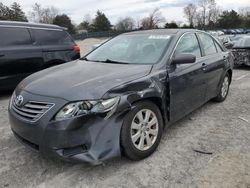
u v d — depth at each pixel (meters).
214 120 4.80
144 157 3.46
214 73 5.13
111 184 3.00
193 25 72.38
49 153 2.99
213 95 5.41
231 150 3.67
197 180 3.02
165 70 3.77
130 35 4.76
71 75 3.54
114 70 3.63
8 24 6.62
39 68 7.06
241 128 4.43
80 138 2.92
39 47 7.03
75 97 2.97
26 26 6.93
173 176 3.11
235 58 10.66
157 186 2.95
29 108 3.15
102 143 3.01
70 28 71.44
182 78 4.04
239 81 8.20
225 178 3.04
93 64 4.09
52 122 2.91
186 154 3.59
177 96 3.98
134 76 3.42
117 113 3.07
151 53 4.06
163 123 3.82
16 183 3.06
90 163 2.98
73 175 3.18
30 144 3.19
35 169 3.32
